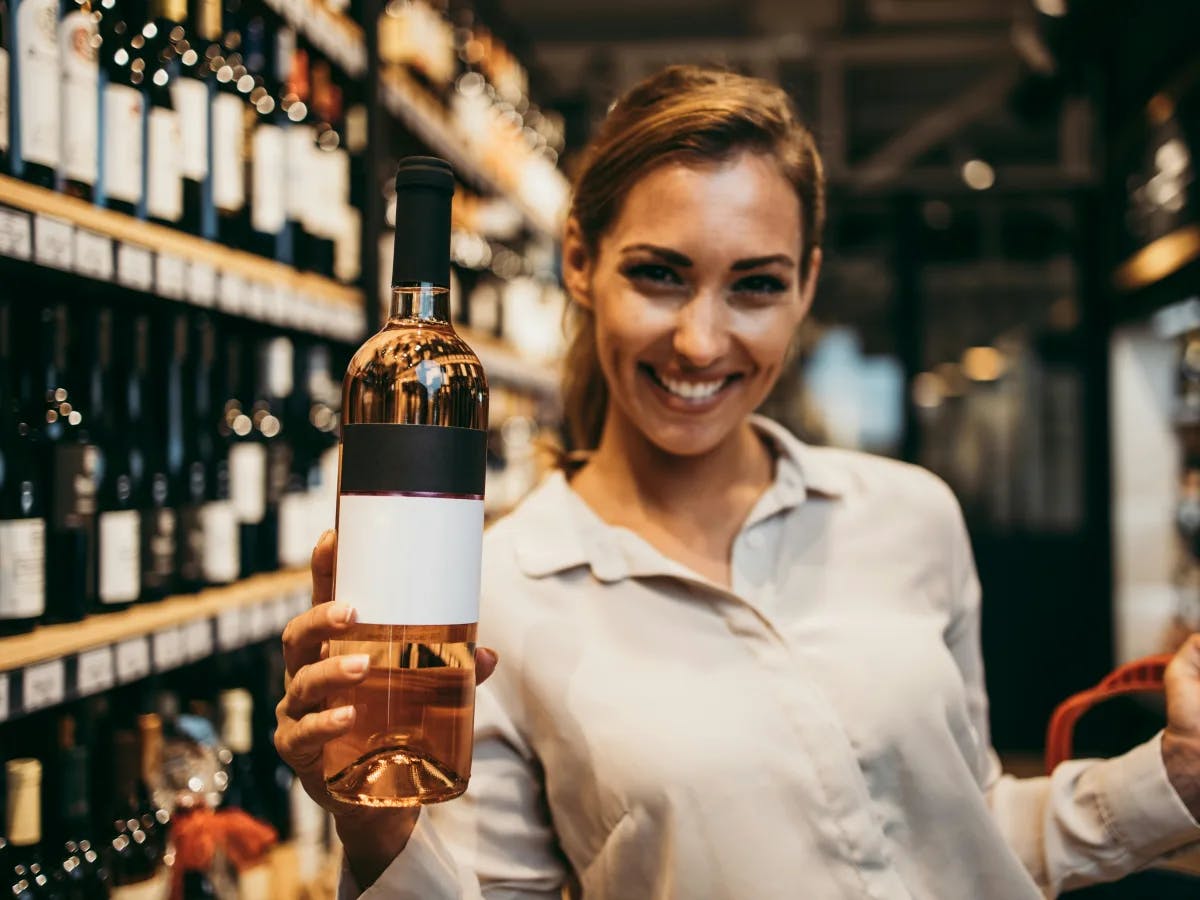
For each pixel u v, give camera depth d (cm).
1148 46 396
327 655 83
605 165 111
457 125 329
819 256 123
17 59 140
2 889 153
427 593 78
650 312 108
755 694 109
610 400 126
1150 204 400
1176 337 407
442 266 85
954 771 112
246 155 209
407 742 81
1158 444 427
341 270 243
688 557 120
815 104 710
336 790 82
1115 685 126
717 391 110
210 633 183
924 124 669
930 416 729
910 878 111
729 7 613
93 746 183
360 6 253
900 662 113
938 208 578
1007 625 525
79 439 178
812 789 106
